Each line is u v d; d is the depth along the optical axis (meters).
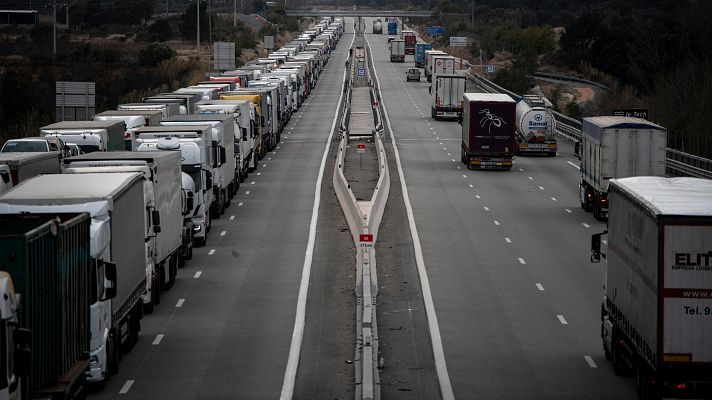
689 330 36.44
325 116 188.25
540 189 105.12
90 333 39.69
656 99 152.62
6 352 28.08
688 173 102.19
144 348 48.66
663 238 36.34
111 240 42.59
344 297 59.34
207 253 72.50
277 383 43.03
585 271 66.12
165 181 59.06
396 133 161.88
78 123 89.81
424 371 45.12
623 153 84.94
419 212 89.56
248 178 112.62
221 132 87.75
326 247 74.44
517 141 136.25
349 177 112.50
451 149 141.25
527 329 52.16
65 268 35.31
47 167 71.06
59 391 33.38
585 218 87.56
